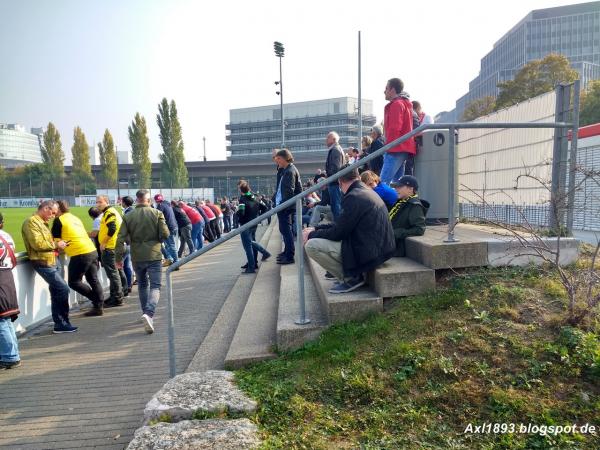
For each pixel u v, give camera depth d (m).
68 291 6.74
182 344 5.74
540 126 4.54
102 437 3.65
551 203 4.51
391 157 5.90
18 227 32.62
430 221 6.55
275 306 6.02
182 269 11.72
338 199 7.30
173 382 3.67
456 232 5.34
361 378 3.35
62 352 5.79
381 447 2.74
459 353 3.41
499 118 6.72
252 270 9.46
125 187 95.50
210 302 7.87
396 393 3.19
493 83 111.56
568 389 3.02
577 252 4.47
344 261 4.37
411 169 6.57
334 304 4.18
